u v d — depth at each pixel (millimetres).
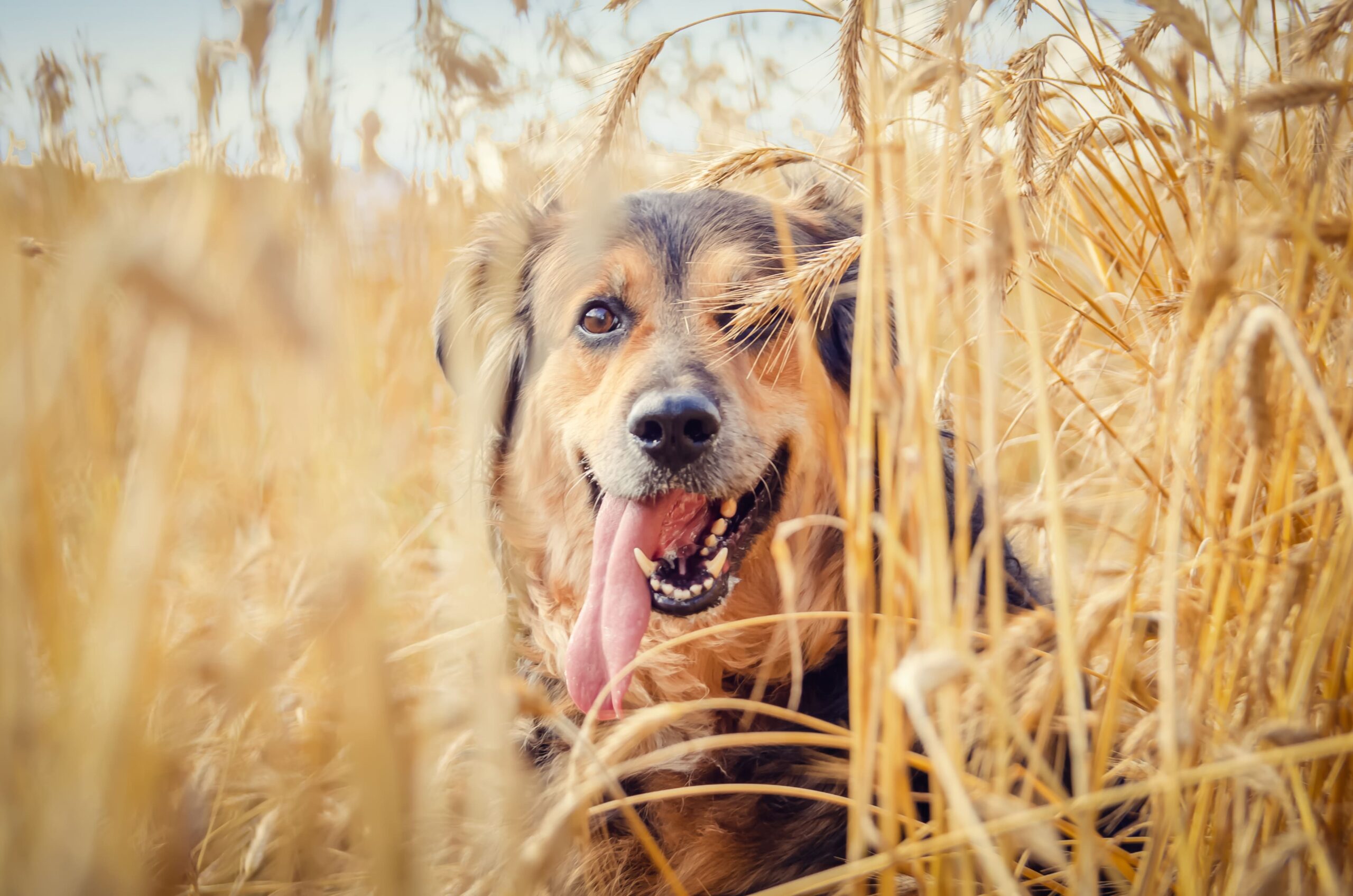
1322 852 1389
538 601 3139
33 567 1475
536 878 1292
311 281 1241
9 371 1188
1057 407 2871
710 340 2918
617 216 3143
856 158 2535
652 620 2906
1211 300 1415
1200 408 1604
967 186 1893
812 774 2320
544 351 3242
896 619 1533
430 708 1594
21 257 1778
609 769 1554
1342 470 1263
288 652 1741
